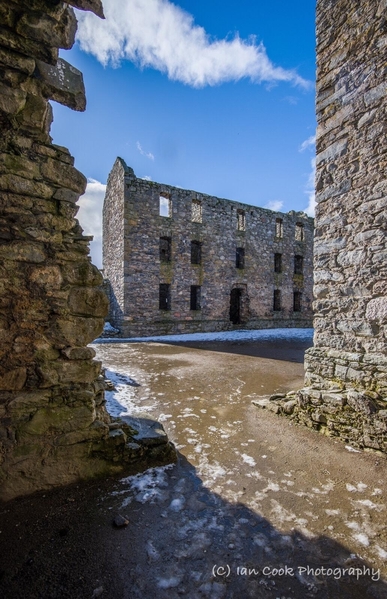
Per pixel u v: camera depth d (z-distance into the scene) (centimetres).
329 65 440
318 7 458
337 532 222
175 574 184
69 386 260
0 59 220
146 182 1580
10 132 232
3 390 234
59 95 253
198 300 1775
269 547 207
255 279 1981
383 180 370
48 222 249
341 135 423
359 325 394
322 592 175
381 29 373
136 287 1545
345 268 414
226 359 939
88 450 270
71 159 264
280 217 2106
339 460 330
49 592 168
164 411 474
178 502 252
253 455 339
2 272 229
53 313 252
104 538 209
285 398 480
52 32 235
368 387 377
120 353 1042
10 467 235
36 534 209
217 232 1819
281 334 1723
